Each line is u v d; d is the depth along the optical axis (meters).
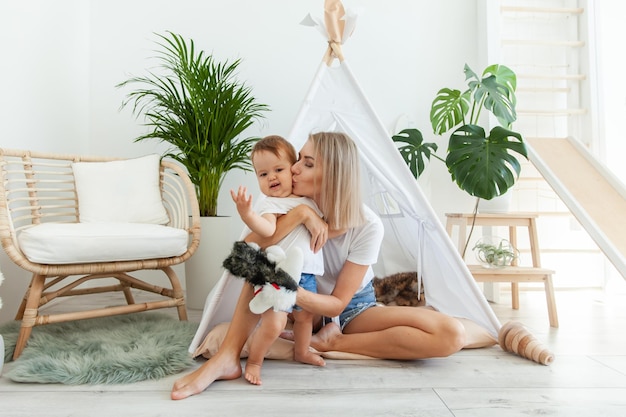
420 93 2.64
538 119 2.71
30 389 1.09
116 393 1.07
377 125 1.46
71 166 1.91
